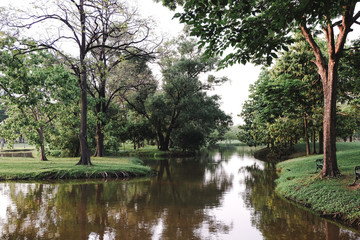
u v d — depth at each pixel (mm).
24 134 26594
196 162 32750
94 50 27969
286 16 7070
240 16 7426
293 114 21688
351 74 16469
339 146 30172
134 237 7793
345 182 11336
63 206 11312
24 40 17797
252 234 8039
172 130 49188
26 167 20078
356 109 20188
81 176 19172
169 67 38125
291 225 8875
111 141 30844
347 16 12000
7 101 22641
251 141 41625
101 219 9508
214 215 10078
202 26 7688
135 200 12500
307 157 23125
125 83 31203
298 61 17688
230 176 20625
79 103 29719
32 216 9820
